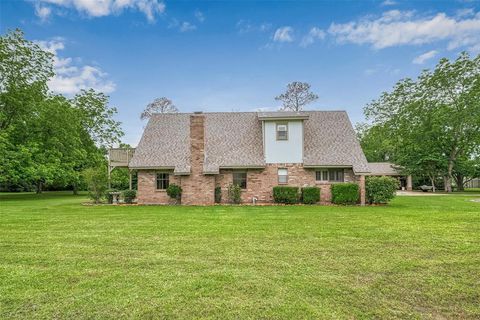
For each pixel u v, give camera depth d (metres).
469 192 36.62
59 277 5.54
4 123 27.23
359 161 19.69
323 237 8.81
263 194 20.11
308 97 41.59
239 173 20.33
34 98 28.22
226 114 23.98
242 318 4.00
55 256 6.92
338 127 22.31
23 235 9.24
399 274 5.68
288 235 9.09
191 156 19.56
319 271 5.84
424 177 44.28
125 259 6.66
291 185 20.11
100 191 20.81
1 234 9.41
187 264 6.28
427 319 4.00
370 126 53.72
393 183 19.17
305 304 4.41
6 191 42.22
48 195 33.25
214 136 22.05
